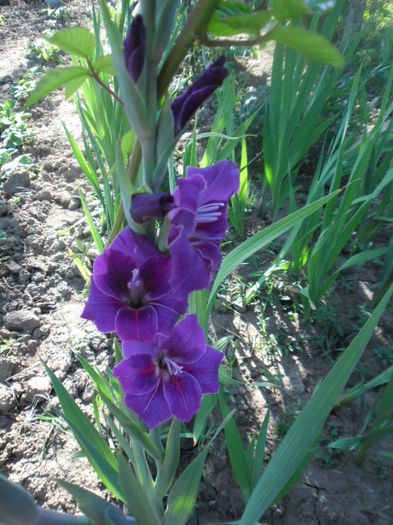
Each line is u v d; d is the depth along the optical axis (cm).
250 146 120
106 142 90
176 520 48
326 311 87
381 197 111
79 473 70
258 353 84
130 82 27
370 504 65
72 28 25
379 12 136
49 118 148
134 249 32
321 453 70
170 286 32
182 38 26
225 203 33
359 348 42
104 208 101
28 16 220
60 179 126
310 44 21
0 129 142
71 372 83
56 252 106
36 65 176
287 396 77
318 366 82
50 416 76
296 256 90
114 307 33
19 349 87
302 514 64
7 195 120
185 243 29
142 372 37
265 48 25
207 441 71
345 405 76
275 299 92
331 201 82
